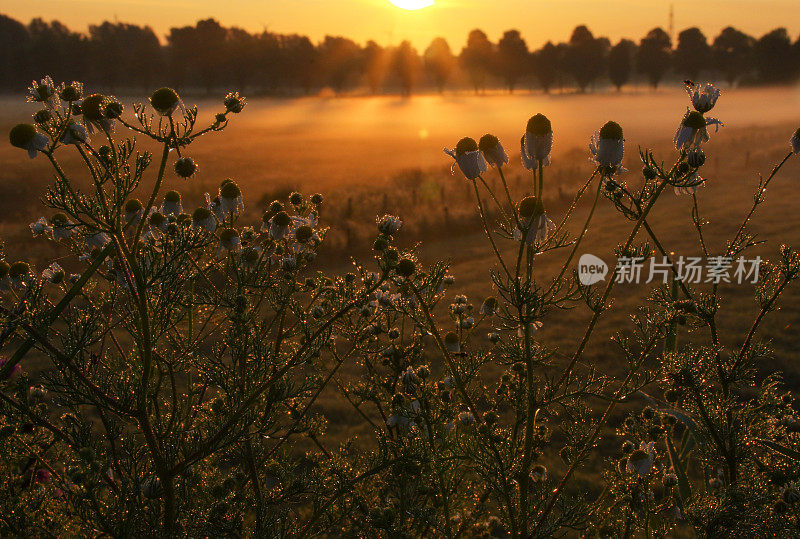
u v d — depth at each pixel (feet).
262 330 8.23
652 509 8.37
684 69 468.75
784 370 25.67
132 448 7.73
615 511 8.75
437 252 53.72
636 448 9.09
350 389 9.64
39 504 7.07
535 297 6.81
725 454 8.47
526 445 7.23
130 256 6.72
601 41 476.95
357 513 8.84
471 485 9.34
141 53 392.68
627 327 30.63
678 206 70.49
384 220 7.87
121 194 6.63
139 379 7.50
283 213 8.82
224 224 8.91
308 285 8.83
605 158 6.93
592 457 18.49
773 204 69.97
